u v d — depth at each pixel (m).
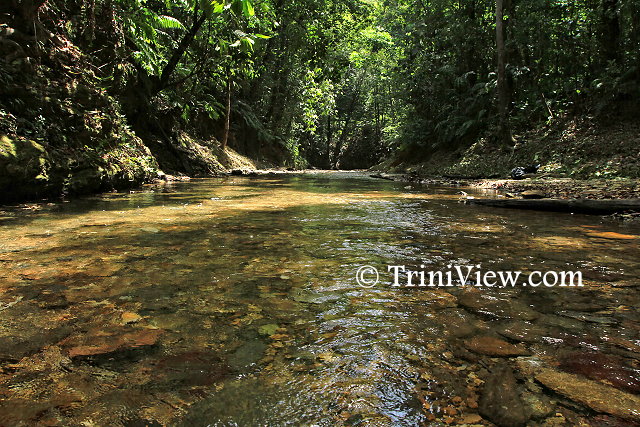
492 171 11.81
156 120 11.42
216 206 4.65
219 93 18.16
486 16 16.50
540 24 12.32
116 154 6.77
